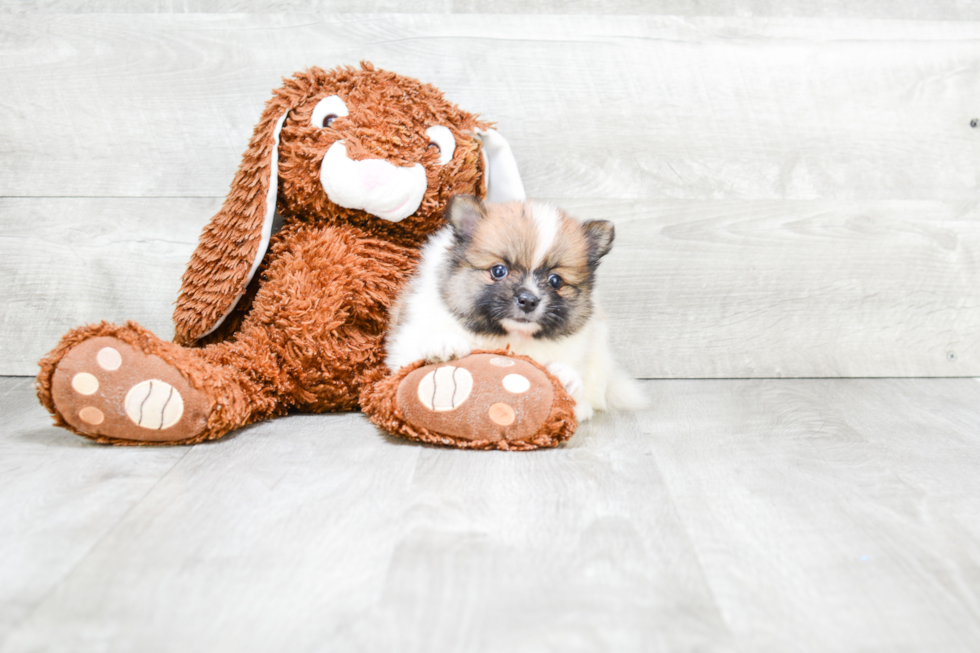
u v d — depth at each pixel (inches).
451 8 86.8
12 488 52.2
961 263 92.3
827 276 92.0
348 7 86.0
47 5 83.7
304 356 69.7
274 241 74.3
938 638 36.9
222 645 34.8
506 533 46.6
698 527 48.1
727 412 76.9
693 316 91.9
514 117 88.1
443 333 65.0
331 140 70.7
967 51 90.2
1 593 38.8
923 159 91.4
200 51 85.4
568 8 87.4
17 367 88.1
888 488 55.5
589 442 65.3
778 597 40.1
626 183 89.7
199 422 61.2
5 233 86.4
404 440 64.5
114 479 54.1
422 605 38.3
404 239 76.1
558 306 65.7
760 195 90.7
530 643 35.3
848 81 89.7
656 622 37.3
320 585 40.0
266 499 50.9
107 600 38.3
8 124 85.0
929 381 92.0
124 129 85.9
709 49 88.6
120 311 88.4
